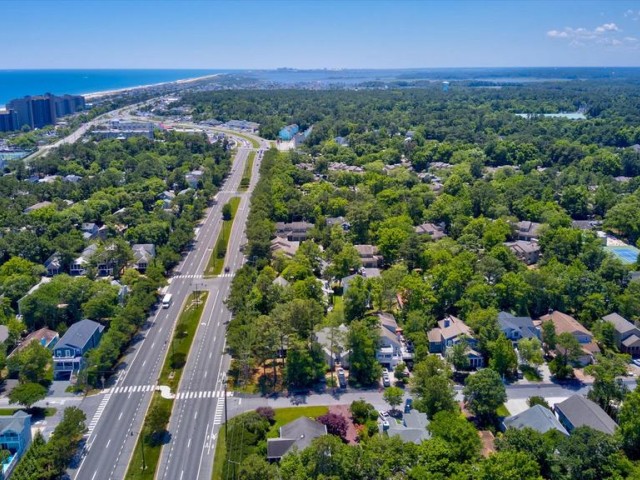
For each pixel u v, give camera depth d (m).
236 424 114.62
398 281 162.50
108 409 121.75
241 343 133.38
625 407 106.50
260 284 158.00
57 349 134.50
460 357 133.75
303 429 106.56
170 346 147.88
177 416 119.31
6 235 197.38
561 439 98.50
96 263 184.25
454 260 168.12
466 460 95.50
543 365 139.00
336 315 150.62
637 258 187.50
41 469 98.25
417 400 117.62
